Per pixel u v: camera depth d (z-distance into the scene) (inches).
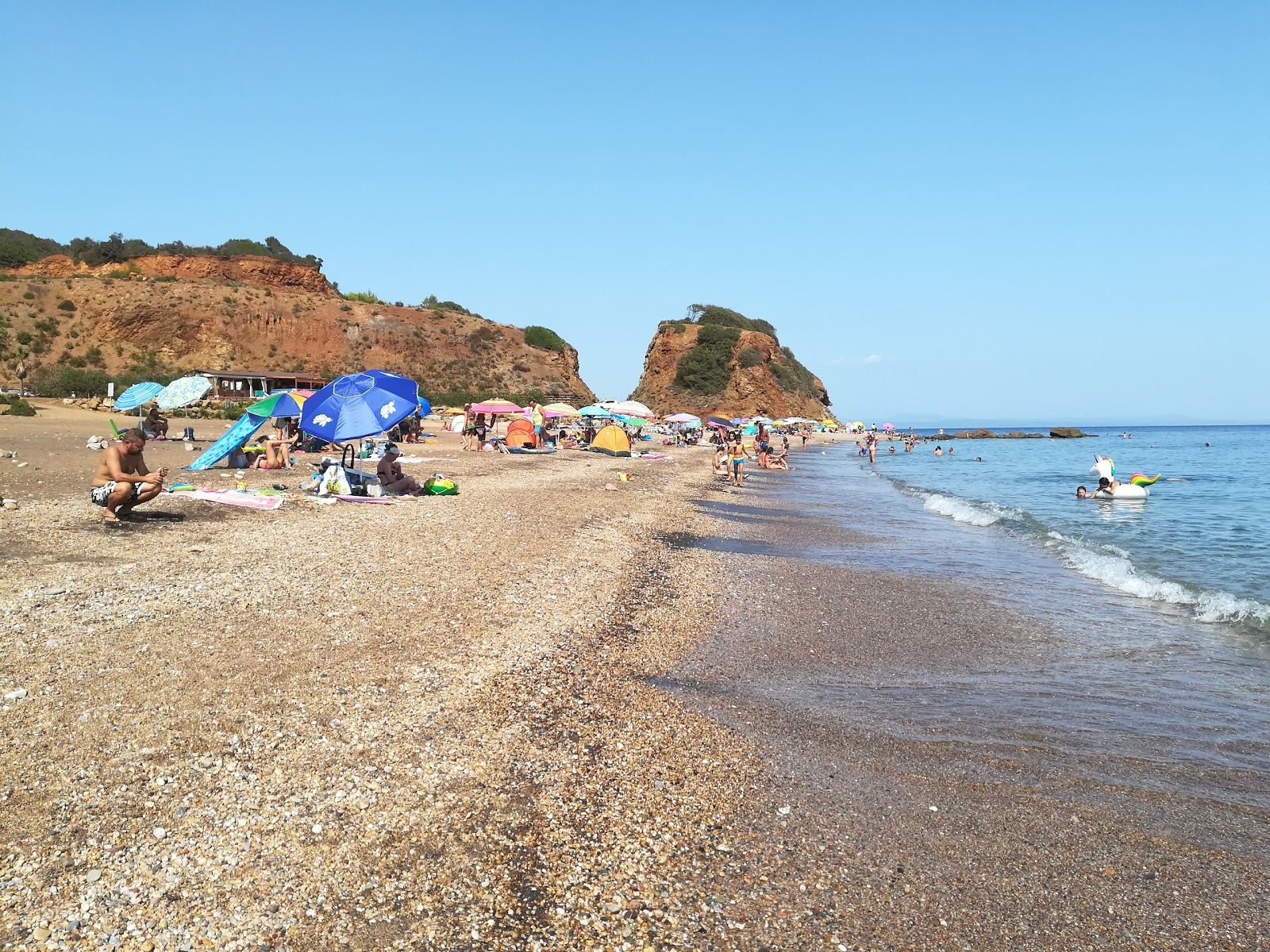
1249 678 330.6
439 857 177.0
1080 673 336.5
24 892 152.4
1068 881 183.8
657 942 156.6
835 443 3644.2
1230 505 1070.4
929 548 665.6
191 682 250.2
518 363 3804.1
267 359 3284.9
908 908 171.8
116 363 3014.3
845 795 222.2
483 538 533.0
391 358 3526.1
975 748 255.6
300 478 775.7
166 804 184.5
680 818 205.0
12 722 213.6
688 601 442.6
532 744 238.5
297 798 193.2
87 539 428.5
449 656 301.3
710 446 2396.7
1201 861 193.0
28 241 4055.1
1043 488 1373.0
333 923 153.5
